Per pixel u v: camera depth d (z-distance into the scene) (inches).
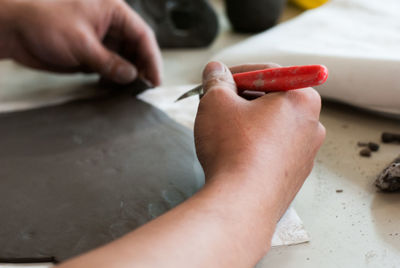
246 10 46.4
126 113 30.0
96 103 32.2
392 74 25.3
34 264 17.8
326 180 22.0
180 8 42.9
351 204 20.1
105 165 23.7
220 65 20.1
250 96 20.5
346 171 22.7
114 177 22.6
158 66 35.5
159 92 33.5
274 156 16.0
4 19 33.3
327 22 35.8
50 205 20.7
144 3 41.9
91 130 27.9
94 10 33.6
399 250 17.1
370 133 26.4
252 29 48.4
